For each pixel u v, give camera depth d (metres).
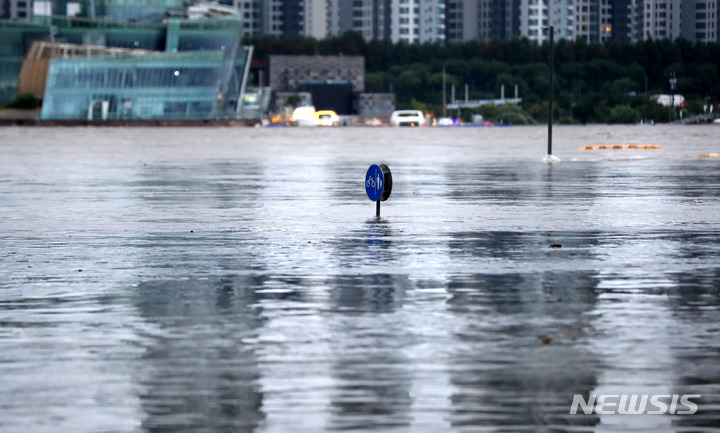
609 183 103.31
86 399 25.61
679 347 30.02
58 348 30.38
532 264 46.41
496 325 33.09
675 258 48.22
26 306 36.78
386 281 41.81
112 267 46.38
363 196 88.06
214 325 33.38
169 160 167.00
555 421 24.02
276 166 145.00
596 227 62.28
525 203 79.94
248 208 76.81
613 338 31.19
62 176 121.25
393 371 27.78
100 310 35.97
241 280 42.34
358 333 32.06
